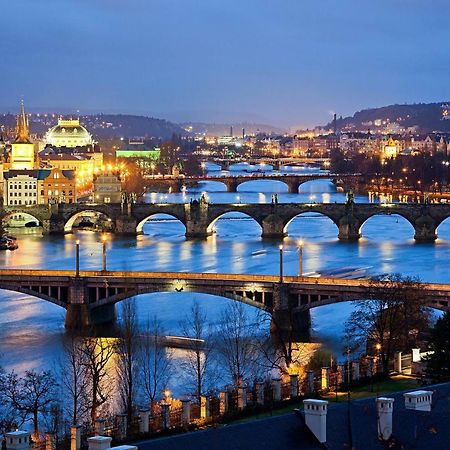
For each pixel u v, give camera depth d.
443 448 143.75
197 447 139.38
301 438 144.25
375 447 143.88
